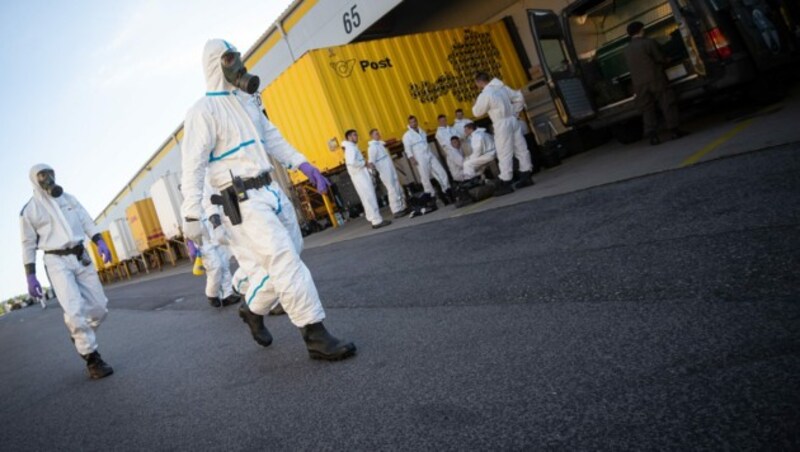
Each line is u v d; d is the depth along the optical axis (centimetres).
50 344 830
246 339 402
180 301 855
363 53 1012
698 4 568
